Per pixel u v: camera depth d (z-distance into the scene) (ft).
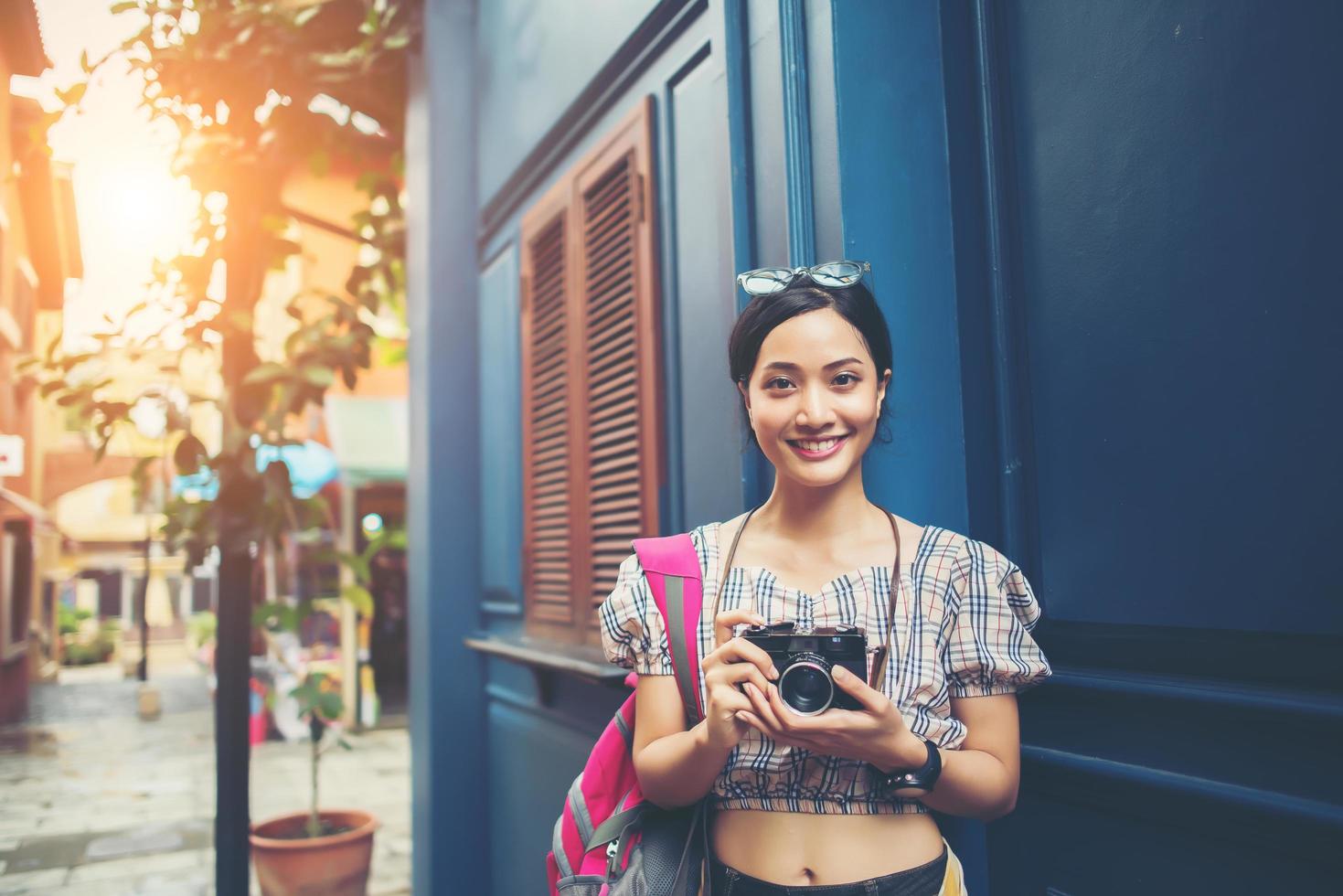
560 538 9.17
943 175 5.23
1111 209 4.38
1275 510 3.61
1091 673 4.34
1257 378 3.68
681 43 7.09
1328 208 3.43
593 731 8.25
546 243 9.70
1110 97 4.40
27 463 48.85
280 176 12.44
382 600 35.45
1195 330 3.94
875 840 3.49
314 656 30.30
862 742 3.12
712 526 4.04
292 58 11.85
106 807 22.56
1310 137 3.50
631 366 7.64
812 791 3.51
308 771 24.76
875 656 3.50
